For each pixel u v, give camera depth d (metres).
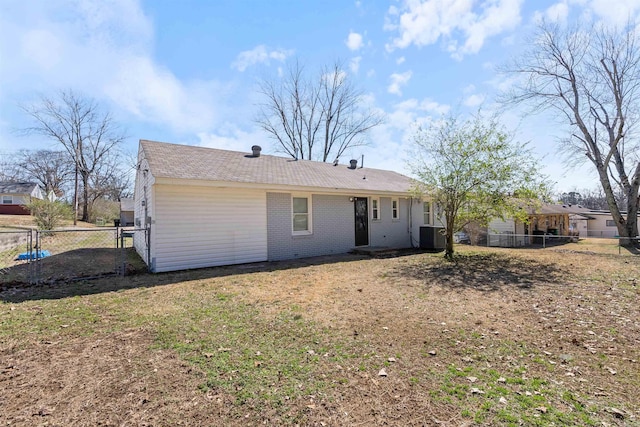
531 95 16.86
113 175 35.88
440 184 9.74
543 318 4.43
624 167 16.84
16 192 32.97
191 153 10.29
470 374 2.90
